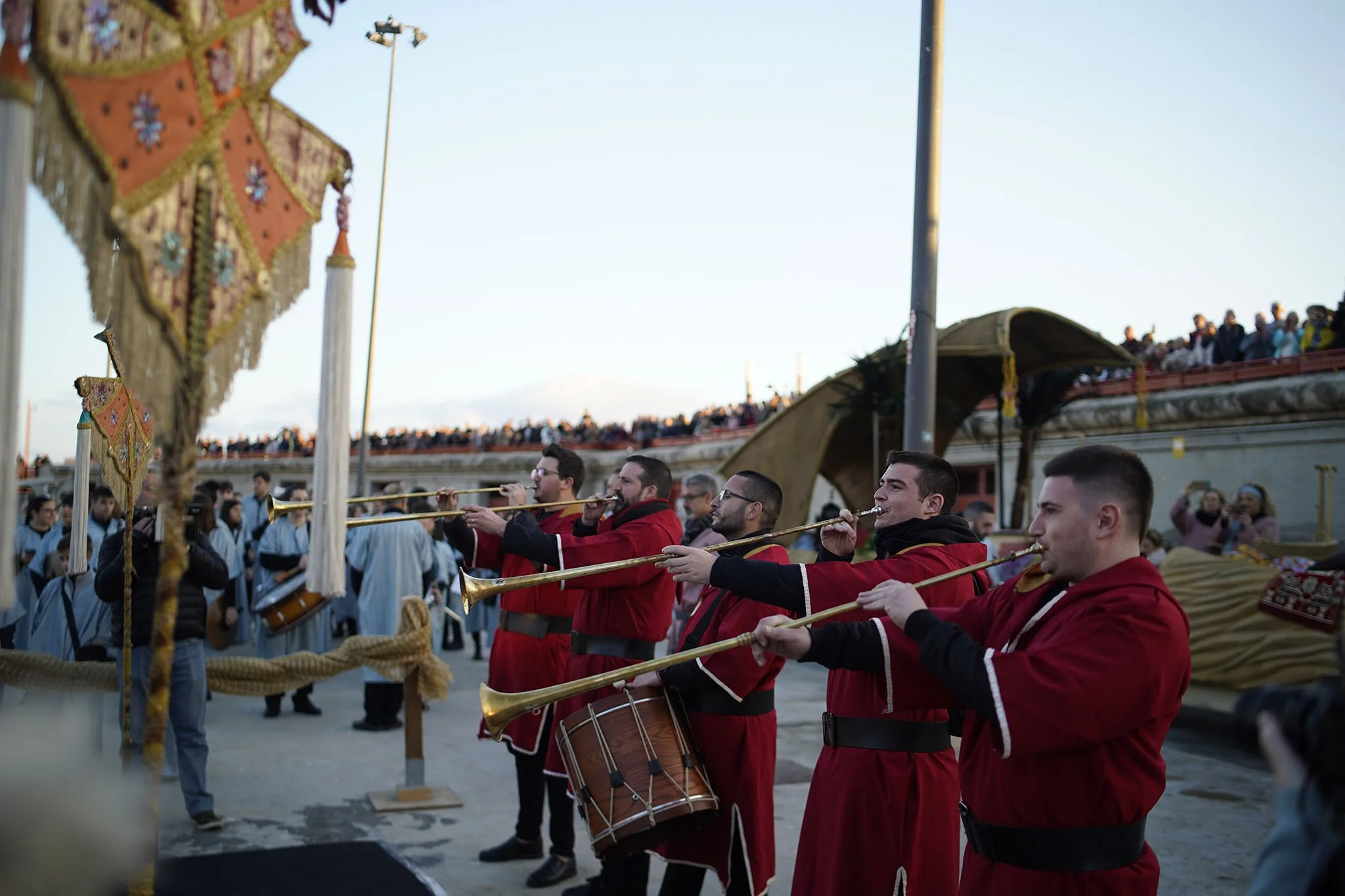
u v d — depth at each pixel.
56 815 2.30
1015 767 2.23
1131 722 2.13
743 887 3.53
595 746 3.39
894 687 2.67
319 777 6.11
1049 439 15.49
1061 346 10.09
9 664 4.88
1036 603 2.39
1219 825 5.22
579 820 5.59
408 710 5.61
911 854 2.99
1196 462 13.65
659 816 3.24
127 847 2.32
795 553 12.75
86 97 1.78
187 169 1.97
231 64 2.06
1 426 1.62
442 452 35.19
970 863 2.37
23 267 1.64
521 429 33.41
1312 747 1.48
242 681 5.32
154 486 4.55
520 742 4.76
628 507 4.60
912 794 3.04
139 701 4.75
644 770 3.30
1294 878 1.47
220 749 6.80
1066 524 2.31
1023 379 10.88
